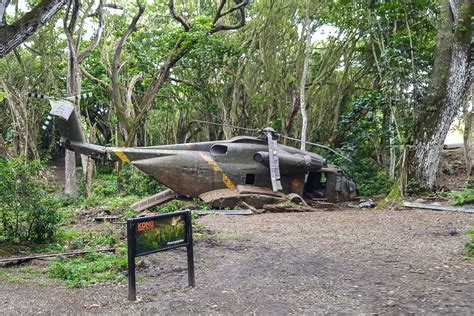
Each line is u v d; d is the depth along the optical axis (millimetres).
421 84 16062
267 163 15266
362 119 20469
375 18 18078
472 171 20172
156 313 4852
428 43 18203
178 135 31016
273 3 22766
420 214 12445
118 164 20297
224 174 14820
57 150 37312
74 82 19062
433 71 15438
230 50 21781
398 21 18688
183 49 19688
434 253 7410
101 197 17969
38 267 7094
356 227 10445
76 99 15688
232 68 24234
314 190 17562
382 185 20250
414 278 5969
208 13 24375
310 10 21469
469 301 4969
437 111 15281
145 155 14305
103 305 5164
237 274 6449
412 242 8422
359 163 22109
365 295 5332
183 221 5762
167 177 14391
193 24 18875
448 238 8680
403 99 16469
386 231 9750
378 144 21531
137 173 19906
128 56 24516
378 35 19719
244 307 5004
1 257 7609
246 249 8148
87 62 25781
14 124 25016
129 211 12938
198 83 24328
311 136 24062
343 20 20594
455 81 14836
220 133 26875
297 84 22875
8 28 7848
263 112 24719
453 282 5719
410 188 15523
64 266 6781
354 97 25062
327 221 11586
